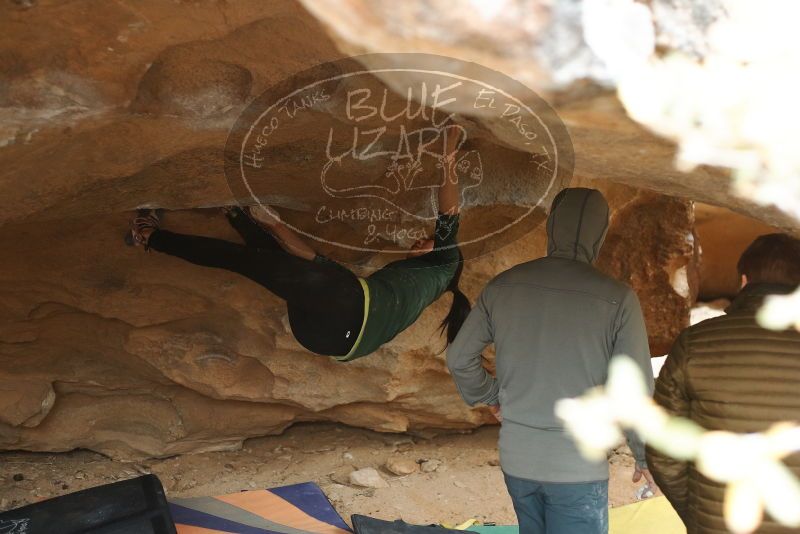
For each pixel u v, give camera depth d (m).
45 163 2.63
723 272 7.98
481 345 3.01
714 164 1.74
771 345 2.34
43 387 4.56
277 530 3.66
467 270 4.55
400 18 1.39
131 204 3.51
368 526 3.61
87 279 4.32
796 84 1.49
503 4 1.36
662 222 4.98
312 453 5.04
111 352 4.62
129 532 3.30
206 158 3.18
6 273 4.19
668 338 5.16
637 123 1.68
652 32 1.44
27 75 2.17
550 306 2.84
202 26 2.11
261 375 4.74
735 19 1.45
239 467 4.85
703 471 2.46
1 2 1.91
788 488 2.31
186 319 4.59
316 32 2.14
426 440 5.26
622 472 4.85
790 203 1.78
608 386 2.72
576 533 2.82
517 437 2.86
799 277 2.45
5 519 3.36
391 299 3.58
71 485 4.52
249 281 4.48
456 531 3.66
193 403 4.83
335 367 4.73
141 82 2.38
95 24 2.06
